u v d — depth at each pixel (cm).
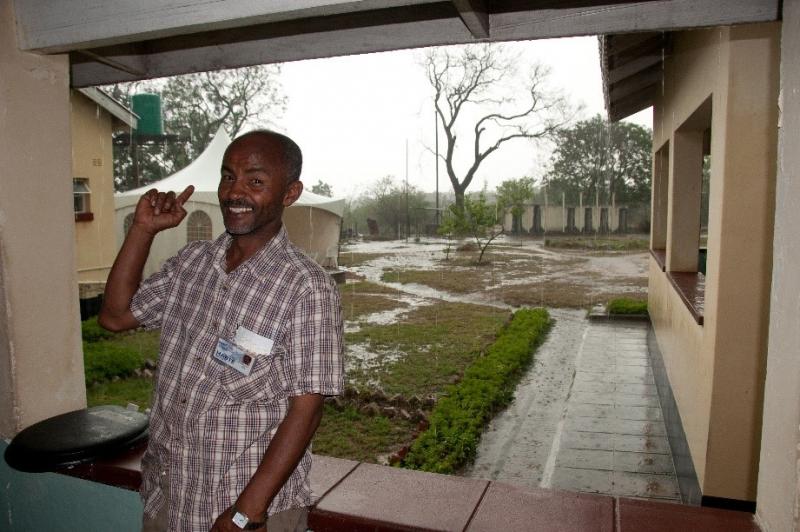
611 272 1644
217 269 126
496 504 150
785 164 121
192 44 210
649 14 146
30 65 184
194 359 121
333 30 188
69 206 200
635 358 824
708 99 379
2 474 194
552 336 962
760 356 298
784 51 123
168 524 123
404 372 723
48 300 195
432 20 173
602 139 2584
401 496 154
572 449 513
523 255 2048
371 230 2852
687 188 580
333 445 503
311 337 115
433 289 1398
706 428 316
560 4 154
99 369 704
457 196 2583
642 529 136
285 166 125
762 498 134
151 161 2111
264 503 111
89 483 175
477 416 566
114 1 159
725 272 301
